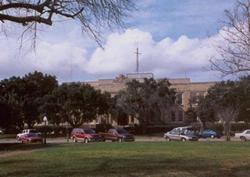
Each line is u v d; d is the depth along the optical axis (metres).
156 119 98.94
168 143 49.44
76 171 19.70
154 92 96.12
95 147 42.00
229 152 32.84
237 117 84.81
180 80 116.38
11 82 94.81
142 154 31.17
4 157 30.09
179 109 108.31
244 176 18.64
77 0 15.66
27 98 93.75
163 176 18.17
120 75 122.94
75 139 69.69
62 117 93.06
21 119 91.88
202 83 112.69
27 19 15.38
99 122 110.62
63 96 92.94
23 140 69.69
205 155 29.84
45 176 17.83
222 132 89.81
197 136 69.38
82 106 92.31
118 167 21.47
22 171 19.75
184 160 25.78
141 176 18.09
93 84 123.50
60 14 15.80
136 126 96.88
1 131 97.19
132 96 95.56
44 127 89.56
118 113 97.19
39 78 98.00
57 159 26.97
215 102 84.00
